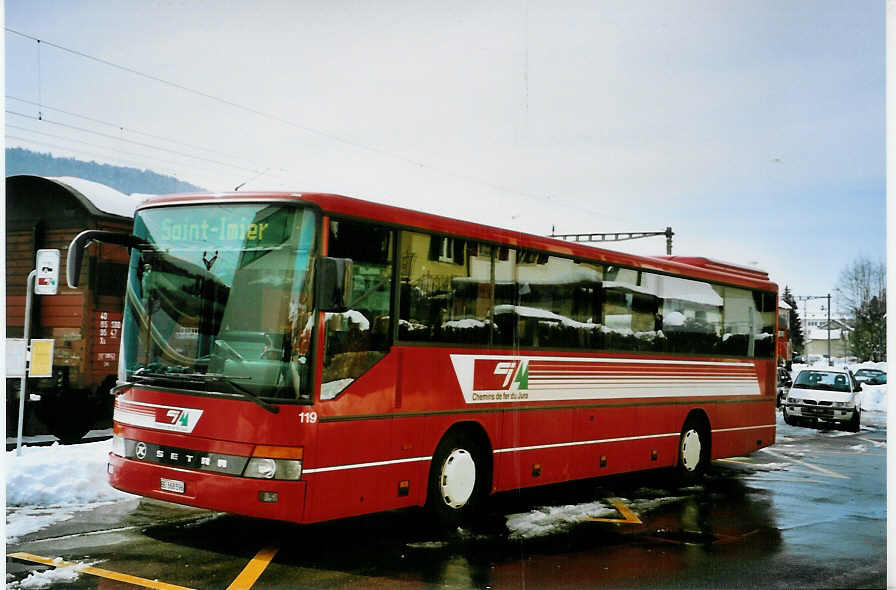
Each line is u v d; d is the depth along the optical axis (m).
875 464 14.79
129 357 7.29
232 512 6.52
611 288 10.24
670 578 6.73
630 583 6.56
